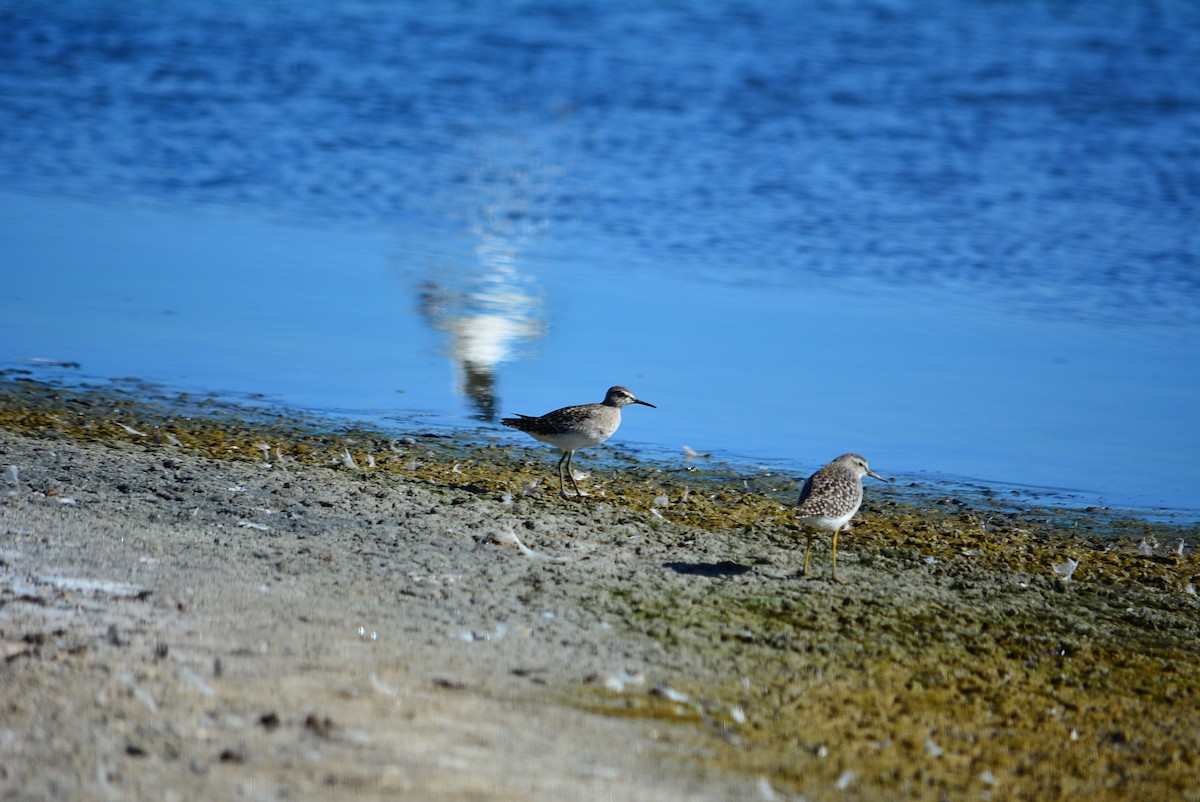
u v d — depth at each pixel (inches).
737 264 1055.6
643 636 434.9
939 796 338.3
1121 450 711.1
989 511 621.9
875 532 581.3
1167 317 951.0
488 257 1055.6
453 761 318.3
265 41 1866.4
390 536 514.3
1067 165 1341.0
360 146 1400.1
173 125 1445.6
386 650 392.2
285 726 327.3
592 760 330.3
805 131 1475.1
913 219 1173.7
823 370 831.1
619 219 1172.5
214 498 545.6
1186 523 616.4
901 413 759.7
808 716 382.3
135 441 636.7
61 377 744.3
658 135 1462.8
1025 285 1015.0
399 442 672.4
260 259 1023.6
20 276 944.9
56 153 1311.5
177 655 368.5
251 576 451.5
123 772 297.6
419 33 1943.9
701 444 701.9
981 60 1793.8
